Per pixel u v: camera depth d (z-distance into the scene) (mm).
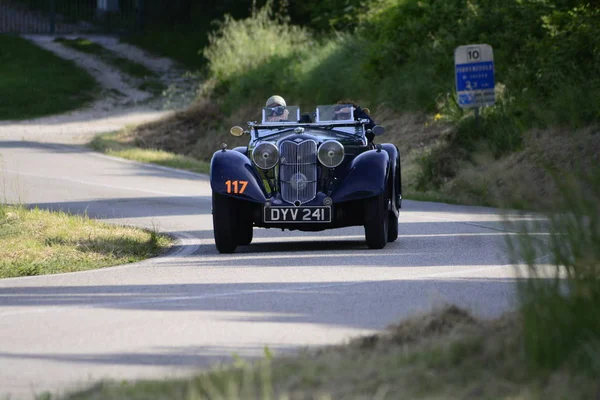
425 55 105562
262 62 133625
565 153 61750
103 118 139375
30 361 20766
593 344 15844
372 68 110375
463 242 42125
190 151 117000
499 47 96750
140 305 27625
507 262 34594
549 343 15953
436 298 26766
